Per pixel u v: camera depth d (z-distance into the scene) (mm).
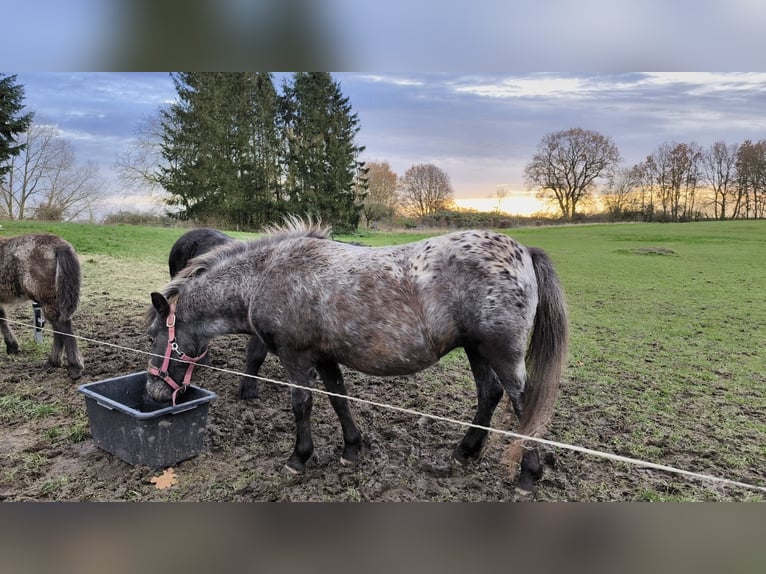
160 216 23031
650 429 4039
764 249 13953
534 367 3080
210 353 5738
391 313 2975
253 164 23141
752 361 5910
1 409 4219
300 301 3121
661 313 8375
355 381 5227
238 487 3191
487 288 2922
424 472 3387
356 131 24844
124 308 7910
